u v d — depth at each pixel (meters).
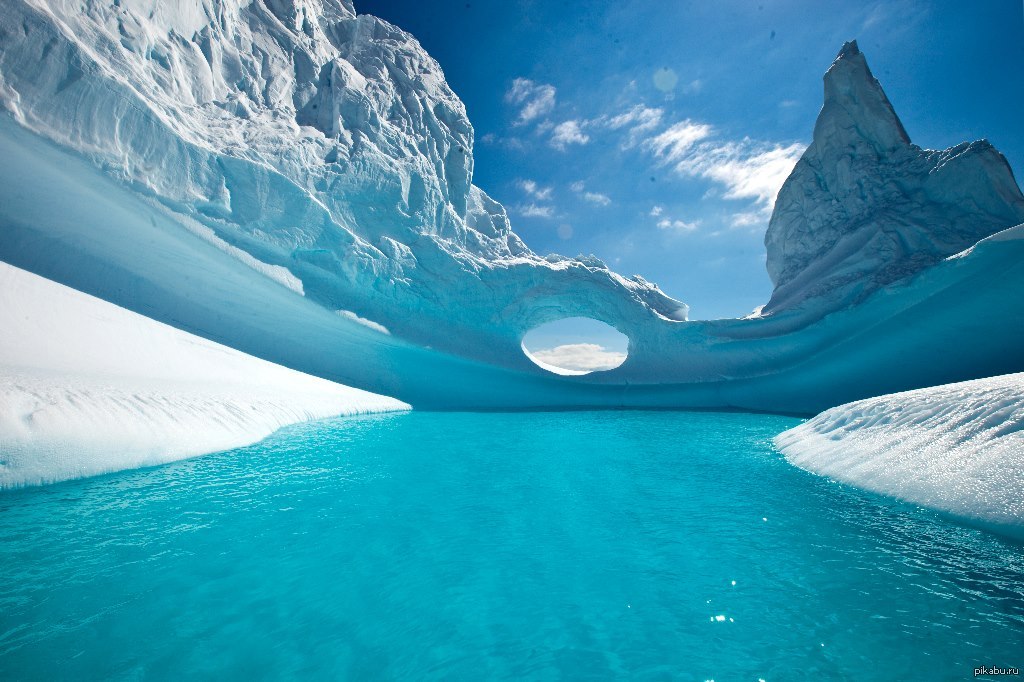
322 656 3.15
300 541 4.94
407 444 10.20
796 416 17.00
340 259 17.77
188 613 3.57
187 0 16.69
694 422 15.27
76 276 12.35
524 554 4.79
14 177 11.52
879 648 3.23
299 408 11.93
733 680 2.93
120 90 12.91
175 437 7.62
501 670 3.05
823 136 22.80
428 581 4.21
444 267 20.77
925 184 20.05
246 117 17.78
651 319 21.84
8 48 11.46
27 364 7.54
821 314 19.58
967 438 5.86
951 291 16.53
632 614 3.71
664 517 5.84
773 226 24.31
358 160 18.98
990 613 3.62
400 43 25.58
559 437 11.95
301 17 21.95
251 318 15.54
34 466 5.70
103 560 4.30
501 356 21.31
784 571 4.37
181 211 14.33
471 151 25.86
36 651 3.02
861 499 6.42
